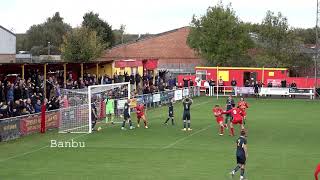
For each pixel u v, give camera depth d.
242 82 68.81
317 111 50.25
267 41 84.00
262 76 68.50
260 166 24.42
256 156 27.08
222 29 81.62
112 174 22.45
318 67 80.75
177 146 30.17
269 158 26.52
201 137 33.78
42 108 35.78
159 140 32.44
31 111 36.47
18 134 33.25
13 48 77.25
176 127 38.59
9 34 76.50
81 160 25.78
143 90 53.41
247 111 50.06
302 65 83.94
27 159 26.08
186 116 37.09
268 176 22.20
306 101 60.78
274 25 83.56
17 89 37.84
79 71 55.16
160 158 26.33
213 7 82.88
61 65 48.94
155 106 53.91
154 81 63.72
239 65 82.19
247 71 68.69
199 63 90.75
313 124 40.69
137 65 60.62
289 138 33.50
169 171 23.09
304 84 67.38
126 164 24.75
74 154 27.50
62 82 49.47
